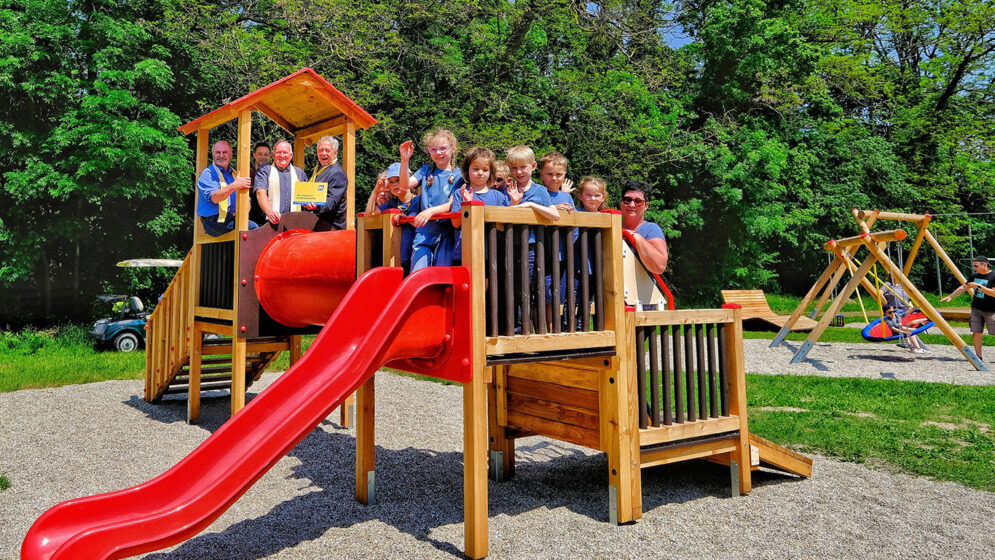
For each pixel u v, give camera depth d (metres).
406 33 17.83
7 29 14.70
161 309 7.77
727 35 22.61
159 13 16.77
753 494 4.38
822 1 27.75
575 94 18.00
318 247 5.09
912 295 10.52
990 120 29.16
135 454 5.56
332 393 3.08
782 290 28.73
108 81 15.48
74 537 2.54
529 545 3.48
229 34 14.94
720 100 23.38
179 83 16.94
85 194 14.42
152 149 15.48
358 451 4.31
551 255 3.69
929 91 30.19
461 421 6.84
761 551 3.39
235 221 6.30
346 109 6.82
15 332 15.88
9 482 4.74
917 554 3.35
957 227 27.33
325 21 15.24
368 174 17.64
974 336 10.44
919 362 10.86
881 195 27.02
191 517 2.76
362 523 3.87
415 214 4.20
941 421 6.35
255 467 2.88
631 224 4.51
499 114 17.11
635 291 4.33
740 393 4.39
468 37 18.56
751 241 23.89
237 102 6.32
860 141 26.48
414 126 17.00
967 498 4.27
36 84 14.30
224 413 7.55
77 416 7.14
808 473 4.71
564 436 4.29
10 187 14.13
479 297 3.35
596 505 4.17
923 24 29.23
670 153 19.73
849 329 16.08
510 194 3.98
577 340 3.67
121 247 17.64
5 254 15.17
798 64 23.42
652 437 3.96
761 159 21.80
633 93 18.48
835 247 11.68
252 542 3.56
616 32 18.89
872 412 6.76
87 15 15.87
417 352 3.43
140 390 8.91
